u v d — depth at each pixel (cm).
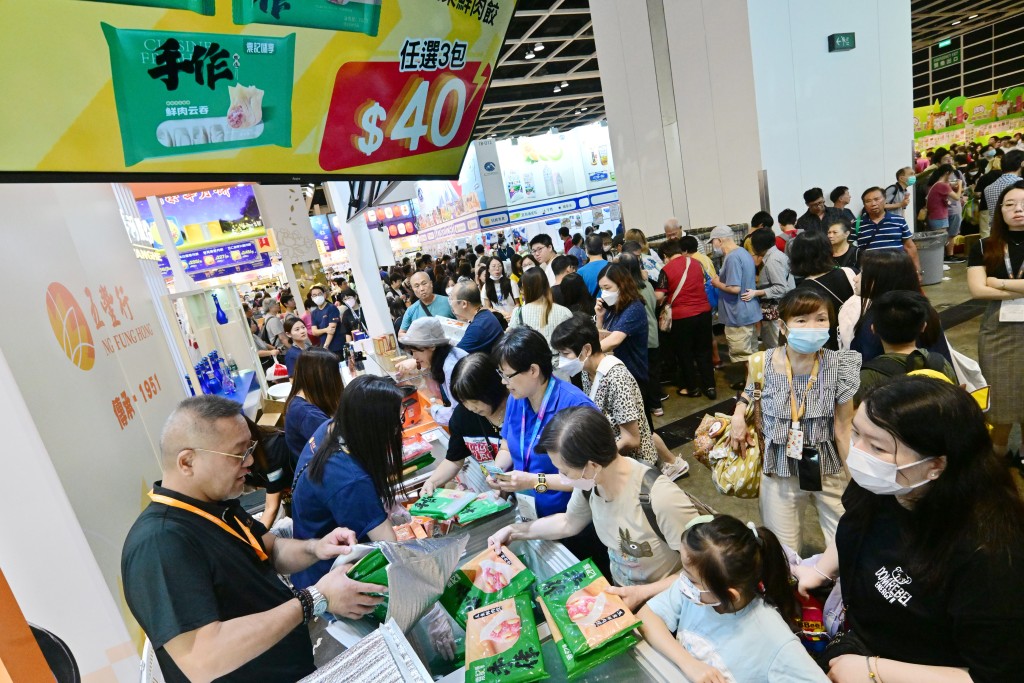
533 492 185
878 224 434
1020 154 541
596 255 466
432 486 214
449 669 125
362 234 513
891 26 561
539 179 1802
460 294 352
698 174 625
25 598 138
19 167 95
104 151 103
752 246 427
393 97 140
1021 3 1495
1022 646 91
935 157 928
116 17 95
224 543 119
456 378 200
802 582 145
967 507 95
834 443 186
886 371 171
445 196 1978
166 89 105
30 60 90
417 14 134
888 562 109
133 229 361
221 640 102
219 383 428
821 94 548
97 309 215
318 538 159
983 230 573
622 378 225
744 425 205
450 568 130
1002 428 260
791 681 105
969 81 1773
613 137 775
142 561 105
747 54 523
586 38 1330
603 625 106
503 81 1486
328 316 726
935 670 101
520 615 115
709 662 112
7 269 150
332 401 236
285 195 795
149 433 233
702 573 107
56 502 139
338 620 127
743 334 431
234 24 108
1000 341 246
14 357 138
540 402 181
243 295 1515
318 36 121
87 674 147
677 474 329
